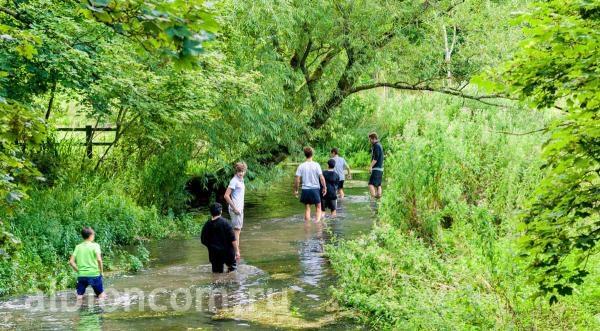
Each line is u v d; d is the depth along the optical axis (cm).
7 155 550
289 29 1861
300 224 1725
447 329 777
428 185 1280
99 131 1881
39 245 1259
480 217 1138
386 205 1288
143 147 1873
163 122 1728
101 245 1369
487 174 1472
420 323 818
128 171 1798
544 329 763
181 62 367
